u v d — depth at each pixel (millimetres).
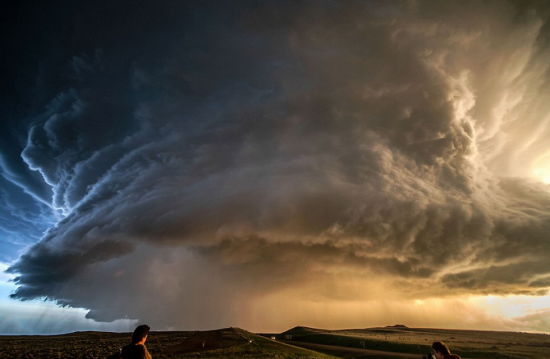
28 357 46250
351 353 85812
